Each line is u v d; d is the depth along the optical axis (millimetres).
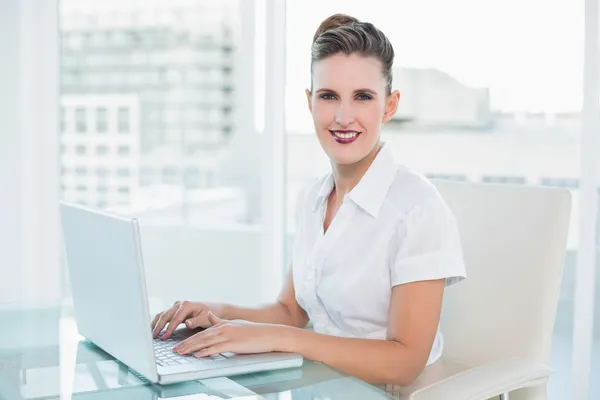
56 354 1368
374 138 1531
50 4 3244
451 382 1377
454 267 1449
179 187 3154
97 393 1164
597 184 2359
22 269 3326
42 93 3289
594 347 2396
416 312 1443
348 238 1575
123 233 1159
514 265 1629
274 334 1327
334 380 1213
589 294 2375
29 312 1680
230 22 2998
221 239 3100
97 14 3205
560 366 2494
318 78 1527
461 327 1692
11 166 3285
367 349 1372
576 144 2451
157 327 1483
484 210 1699
